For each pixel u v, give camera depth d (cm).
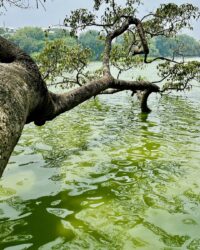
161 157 1081
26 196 744
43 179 858
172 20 1720
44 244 545
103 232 592
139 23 1527
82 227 608
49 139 1339
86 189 795
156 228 609
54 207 689
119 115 2027
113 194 766
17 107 410
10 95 413
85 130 1544
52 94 721
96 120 1836
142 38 1535
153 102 2719
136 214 667
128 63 2022
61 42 1866
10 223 615
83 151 1151
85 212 671
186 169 956
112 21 1617
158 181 856
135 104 2569
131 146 1233
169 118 1928
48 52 1869
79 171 927
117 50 1988
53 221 627
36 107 633
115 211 678
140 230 602
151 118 1920
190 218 652
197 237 578
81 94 845
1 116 357
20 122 404
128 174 909
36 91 571
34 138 1352
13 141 370
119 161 1030
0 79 442
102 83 1011
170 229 605
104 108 2341
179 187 816
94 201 726
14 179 853
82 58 1927
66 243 551
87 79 2123
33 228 597
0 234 574
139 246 547
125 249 537
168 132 1512
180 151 1164
